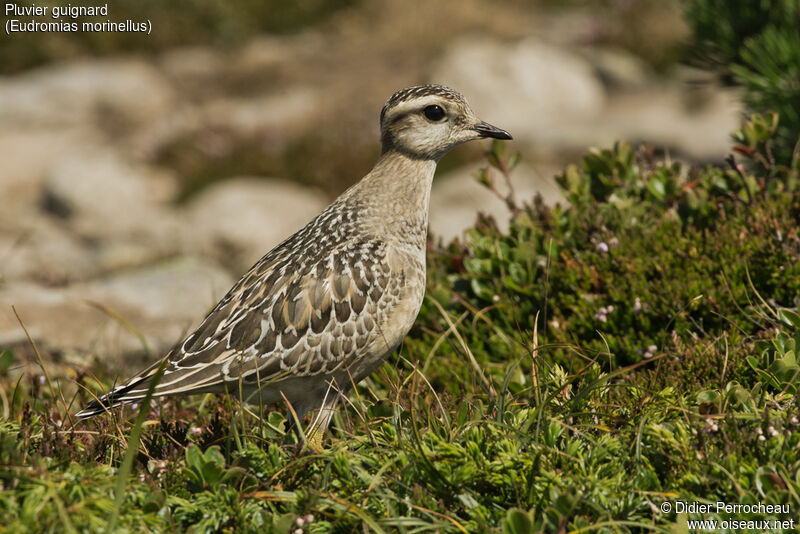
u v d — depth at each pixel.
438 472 7.46
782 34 13.73
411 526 7.27
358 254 9.66
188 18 48.19
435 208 28.77
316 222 10.14
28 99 39.53
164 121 39.12
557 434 7.86
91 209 31.39
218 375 9.10
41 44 44.50
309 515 7.21
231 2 49.84
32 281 20.80
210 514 7.27
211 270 19.33
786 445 7.53
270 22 50.09
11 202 33.16
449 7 48.78
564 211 12.20
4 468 7.09
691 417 7.96
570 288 11.07
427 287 11.69
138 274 18.80
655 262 10.86
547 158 34.28
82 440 8.92
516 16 50.34
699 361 9.30
